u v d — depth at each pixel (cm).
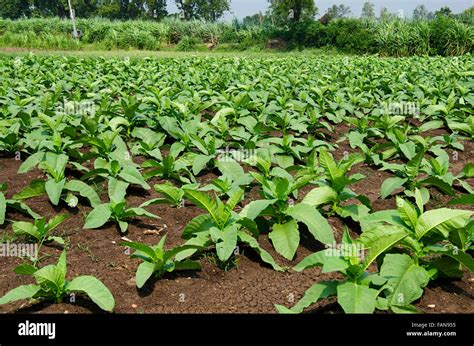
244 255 459
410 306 347
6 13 8619
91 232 494
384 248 354
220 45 3812
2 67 1353
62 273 362
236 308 386
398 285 361
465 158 789
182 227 518
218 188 535
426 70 1537
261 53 3447
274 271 438
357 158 546
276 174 560
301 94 1025
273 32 3847
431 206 593
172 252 397
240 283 418
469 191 588
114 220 513
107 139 643
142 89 1129
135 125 829
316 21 3766
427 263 415
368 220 418
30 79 1183
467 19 3241
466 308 384
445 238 400
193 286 410
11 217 517
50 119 694
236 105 881
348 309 322
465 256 374
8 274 419
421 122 1008
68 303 378
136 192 601
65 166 644
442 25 2944
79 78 1248
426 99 1037
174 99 979
